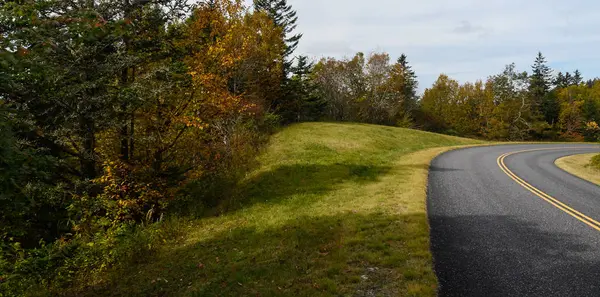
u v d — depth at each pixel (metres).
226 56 13.84
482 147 32.03
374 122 49.16
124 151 12.59
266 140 23.77
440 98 67.88
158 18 12.71
